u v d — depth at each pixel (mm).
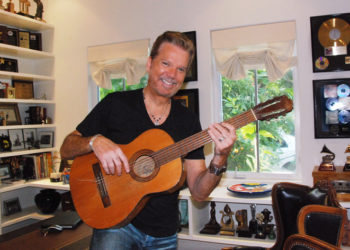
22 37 3494
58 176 3324
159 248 1392
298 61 2680
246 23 2832
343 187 2305
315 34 2596
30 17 3439
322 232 1461
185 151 1344
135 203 1319
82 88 3537
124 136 1416
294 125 2842
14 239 2000
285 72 2713
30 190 3730
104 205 1357
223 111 3068
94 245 1331
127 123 1417
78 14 3541
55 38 3664
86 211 1372
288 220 1754
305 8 2654
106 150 1280
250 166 2984
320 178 2357
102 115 1459
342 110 2551
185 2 3053
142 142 1390
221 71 2916
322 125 2602
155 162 1356
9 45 3215
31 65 3807
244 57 2850
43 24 3510
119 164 1289
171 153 1351
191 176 1453
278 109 1260
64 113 3639
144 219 1367
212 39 2939
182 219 2830
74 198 1404
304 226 1469
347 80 2537
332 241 1446
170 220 1415
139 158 1370
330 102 2578
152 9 3191
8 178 3346
